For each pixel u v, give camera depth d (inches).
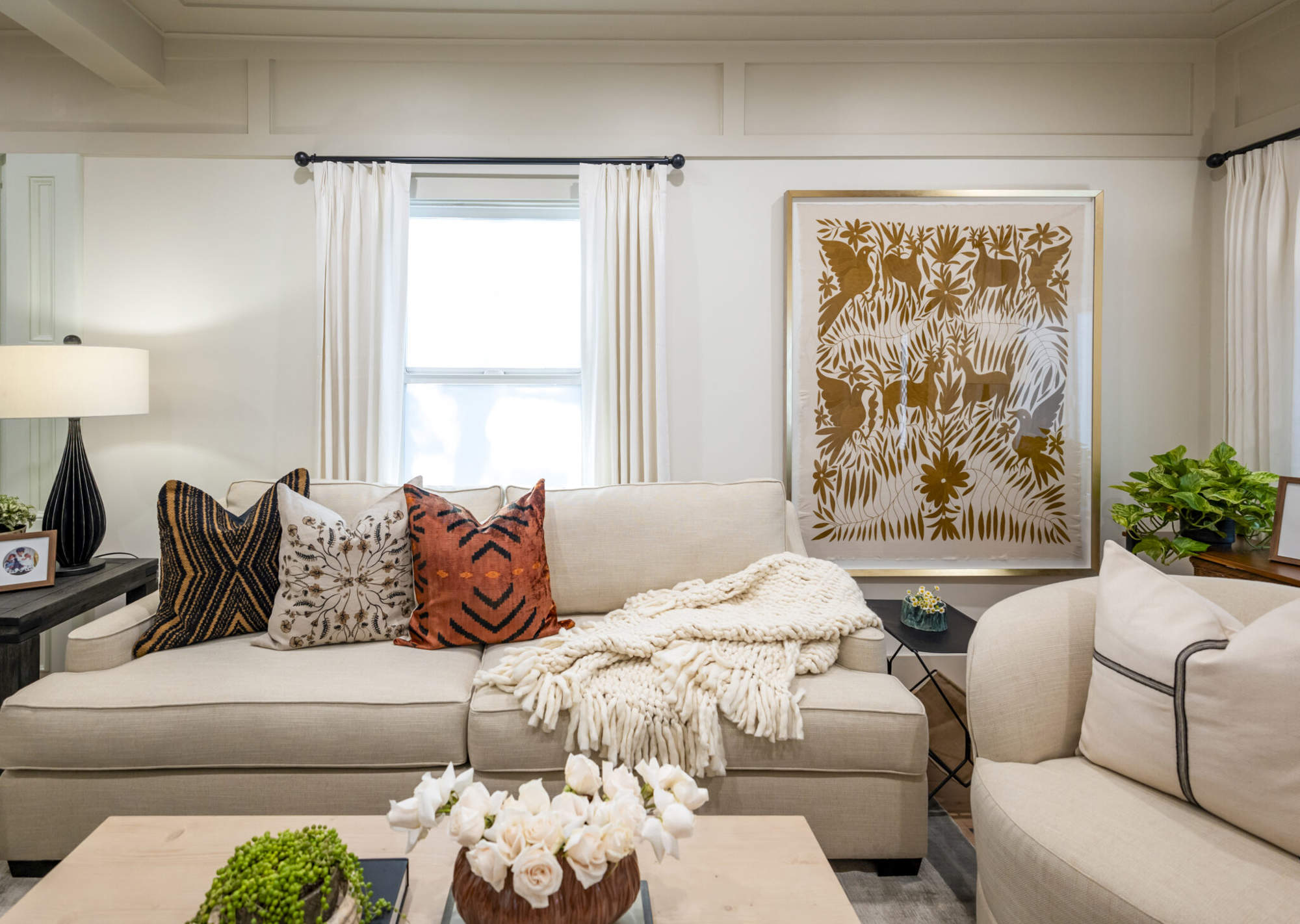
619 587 88.2
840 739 65.6
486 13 102.3
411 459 114.7
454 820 34.3
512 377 114.5
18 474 108.2
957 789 83.4
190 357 109.0
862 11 102.8
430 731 65.7
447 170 109.9
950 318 111.2
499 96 109.6
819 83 110.9
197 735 64.4
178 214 108.4
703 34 108.0
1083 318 111.0
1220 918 37.3
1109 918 40.3
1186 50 110.3
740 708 65.1
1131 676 49.9
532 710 65.2
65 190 106.5
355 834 47.6
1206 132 111.2
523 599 79.4
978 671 56.8
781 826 49.1
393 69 108.7
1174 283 112.6
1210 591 58.7
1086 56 110.5
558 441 116.0
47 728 63.8
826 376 111.5
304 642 76.2
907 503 112.4
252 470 109.9
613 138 110.1
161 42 106.0
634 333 108.2
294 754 64.9
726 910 40.4
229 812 65.5
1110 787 49.4
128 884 41.9
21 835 64.8
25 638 74.0
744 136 110.6
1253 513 92.5
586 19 104.0
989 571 112.1
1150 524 107.5
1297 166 99.3
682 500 90.8
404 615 80.5
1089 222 110.7
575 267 115.0
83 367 86.7
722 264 111.8
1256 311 104.0
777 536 90.5
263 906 30.9
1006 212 110.6
